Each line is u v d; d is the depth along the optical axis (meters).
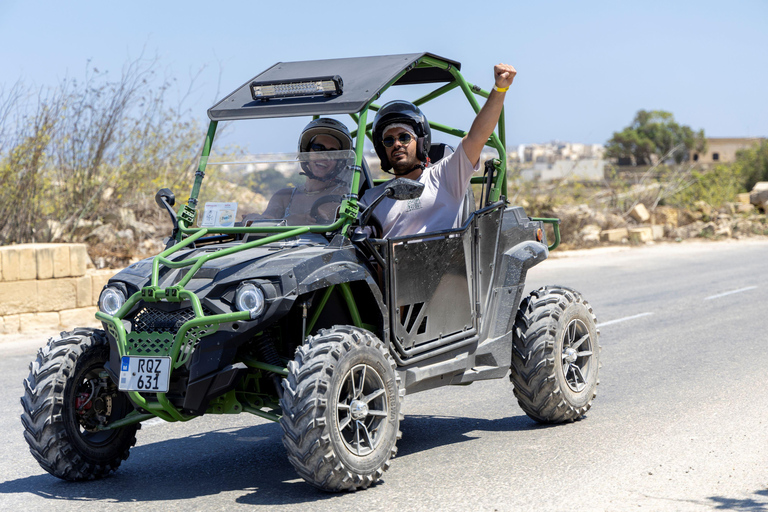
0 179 14.30
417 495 4.27
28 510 4.28
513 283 5.64
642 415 5.93
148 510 4.20
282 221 4.86
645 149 78.25
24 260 10.84
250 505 4.20
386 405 4.47
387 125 5.30
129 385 4.25
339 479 4.17
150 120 16.11
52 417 4.57
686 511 3.90
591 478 4.46
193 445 5.66
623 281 15.82
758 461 4.70
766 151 53.34
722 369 7.54
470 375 5.36
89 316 11.46
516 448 5.18
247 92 5.22
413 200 5.23
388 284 4.69
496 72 5.00
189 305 4.26
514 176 25.11
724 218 29.30
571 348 5.79
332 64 5.41
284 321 4.70
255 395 4.65
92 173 15.62
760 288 13.98
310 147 5.14
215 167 5.16
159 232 16.78
